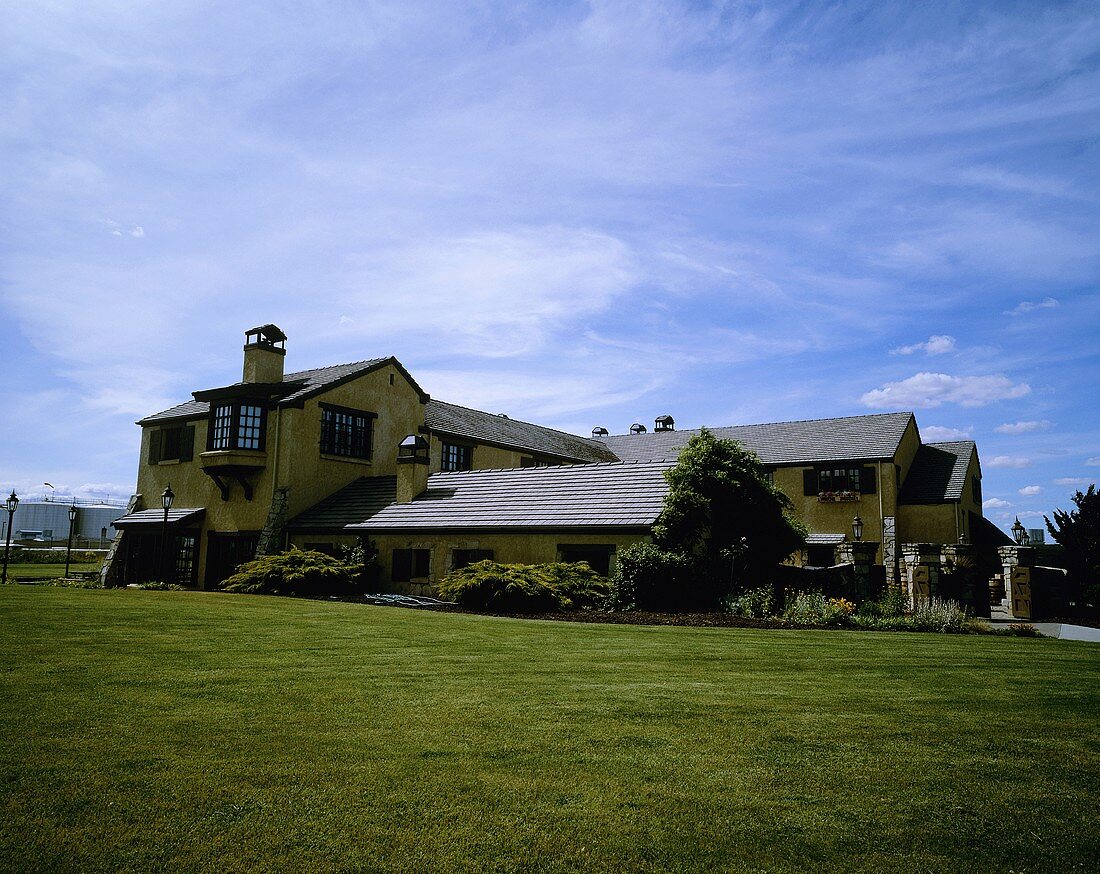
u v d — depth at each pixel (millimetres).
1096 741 6090
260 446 27094
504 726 6254
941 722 6586
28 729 5879
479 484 25281
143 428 31688
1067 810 4738
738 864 4020
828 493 33656
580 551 20609
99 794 4676
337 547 24828
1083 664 9742
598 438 48219
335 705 6840
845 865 4027
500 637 11695
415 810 4551
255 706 6734
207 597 18297
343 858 3988
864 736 6141
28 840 4086
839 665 9430
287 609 15422
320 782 4934
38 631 10719
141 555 29312
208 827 4285
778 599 19547
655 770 5273
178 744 5605
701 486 20531
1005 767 5461
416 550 23234
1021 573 18516
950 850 4207
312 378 29672
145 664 8539
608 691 7637
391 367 30266
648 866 3975
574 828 4359
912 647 11234
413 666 8883
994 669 9250
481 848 4113
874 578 21094
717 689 7820
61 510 76000
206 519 28266
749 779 5145
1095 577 20641
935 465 36000
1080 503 22875
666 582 18109
